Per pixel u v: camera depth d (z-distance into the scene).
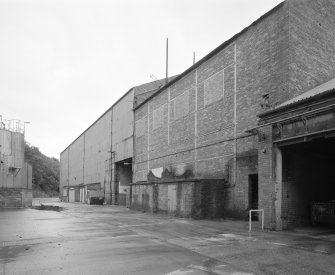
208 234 12.29
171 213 21.14
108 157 45.88
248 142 17.84
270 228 13.02
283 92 15.71
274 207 12.98
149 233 12.86
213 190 18.67
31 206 38.97
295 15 16.38
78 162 64.75
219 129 20.50
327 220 13.46
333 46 18.44
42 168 108.62
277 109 12.95
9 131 37.03
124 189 42.66
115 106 43.88
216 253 8.75
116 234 12.68
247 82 18.31
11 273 6.94
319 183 14.45
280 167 13.12
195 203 18.45
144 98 37.19
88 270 7.12
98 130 51.88
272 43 16.77
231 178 18.77
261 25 17.66
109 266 7.45
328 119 11.02
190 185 18.95
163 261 7.91
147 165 32.31
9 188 36.06
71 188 65.19
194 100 23.89
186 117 24.95
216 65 21.39
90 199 45.03
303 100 11.78
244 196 17.67
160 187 23.05
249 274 6.73
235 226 14.71
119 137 41.62
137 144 35.47
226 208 18.86
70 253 8.95
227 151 19.52
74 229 14.41
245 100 18.33
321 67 17.31
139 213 24.53
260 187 13.62
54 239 11.46
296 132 12.23
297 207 13.62
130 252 9.02
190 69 24.50
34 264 7.70
